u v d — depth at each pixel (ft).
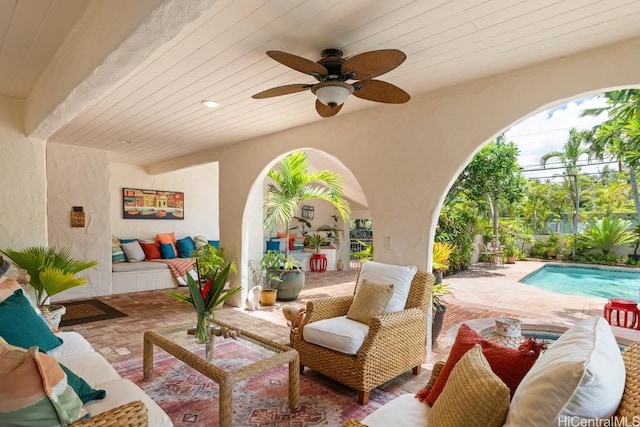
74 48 7.23
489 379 3.88
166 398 8.05
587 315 15.64
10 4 6.32
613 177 42.29
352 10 6.09
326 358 8.66
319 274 27.66
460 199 27.58
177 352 7.54
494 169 24.53
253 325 13.89
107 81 6.78
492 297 19.49
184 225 25.16
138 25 4.82
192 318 14.76
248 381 8.99
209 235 26.27
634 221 38.99
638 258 36.14
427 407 5.14
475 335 5.38
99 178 18.71
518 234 41.16
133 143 17.16
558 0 5.79
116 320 14.40
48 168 17.33
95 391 5.10
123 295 19.08
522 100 8.47
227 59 8.03
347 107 11.38
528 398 3.33
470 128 9.29
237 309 16.35
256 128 14.14
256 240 20.52
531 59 8.01
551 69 8.08
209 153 18.63
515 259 38.11
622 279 30.60
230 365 7.88
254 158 15.94
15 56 8.50
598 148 39.17
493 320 14.03
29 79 9.94
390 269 9.94
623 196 39.83
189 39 7.11
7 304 6.40
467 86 9.34
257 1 5.82
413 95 10.30
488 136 9.00
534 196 44.57
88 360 6.51
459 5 5.95
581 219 42.32
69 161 17.85
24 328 6.22
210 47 7.46
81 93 7.41
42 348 6.28
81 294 18.33
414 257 10.38
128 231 22.85
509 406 3.67
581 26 6.59
